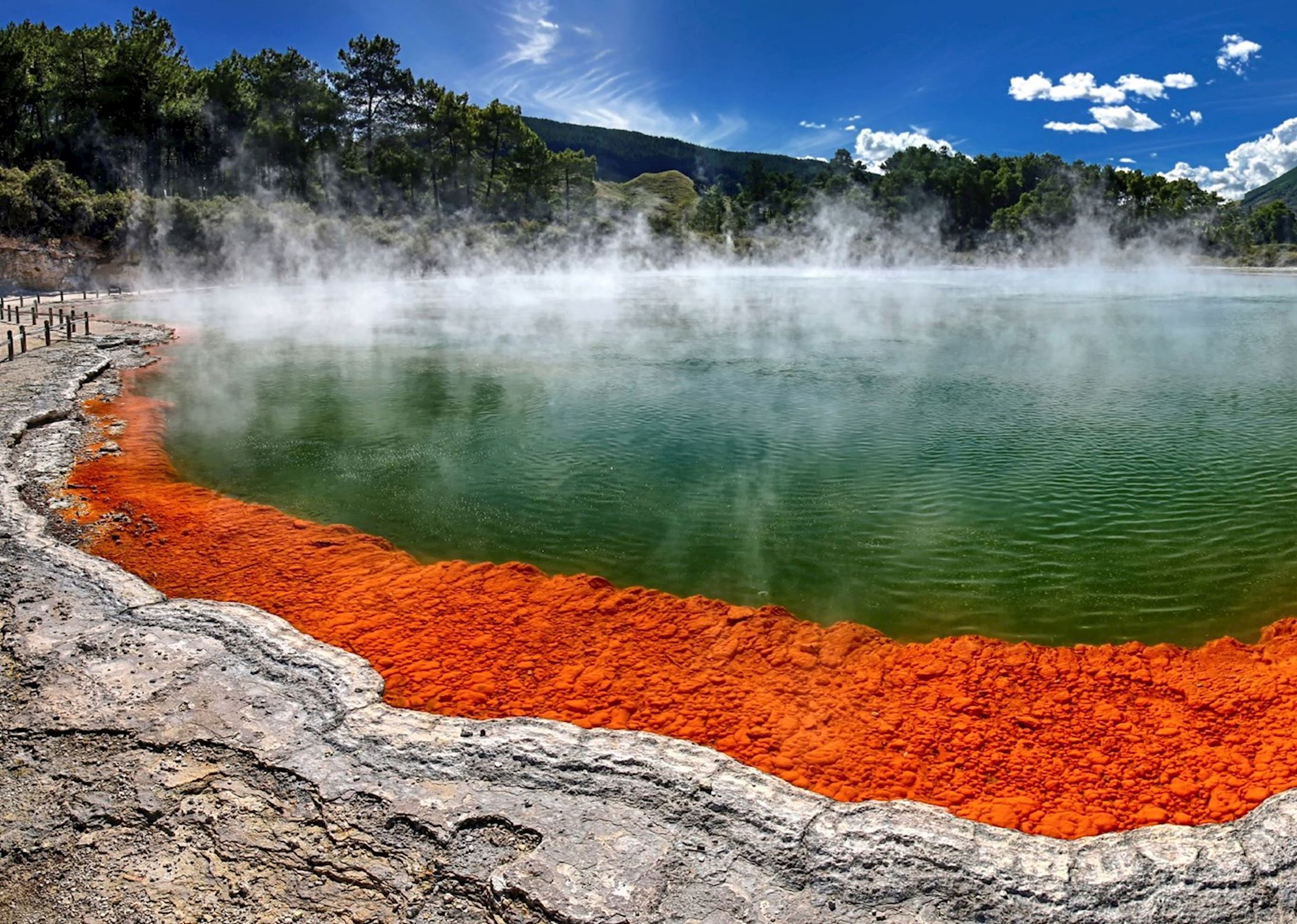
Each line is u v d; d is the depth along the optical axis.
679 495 12.07
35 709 6.20
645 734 6.13
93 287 44.50
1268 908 4.46
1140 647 7.84
